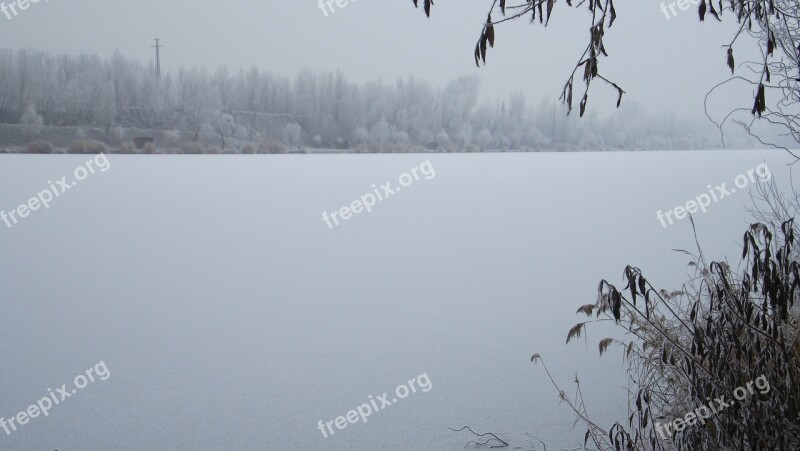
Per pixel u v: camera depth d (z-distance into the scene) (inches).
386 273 264.8
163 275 260.7
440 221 430.3
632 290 77.7
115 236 364.8
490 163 1229.1
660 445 94.0
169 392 135.3
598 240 344.2
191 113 2202.3
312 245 337.1
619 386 134.7
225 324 188.1
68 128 2011.6
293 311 202.8
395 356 157.9
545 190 661.3
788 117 76.2
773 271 73.5
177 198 576.7
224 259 296.8
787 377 78.1
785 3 73.5
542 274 260.5
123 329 182.9
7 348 165.9
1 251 316.5
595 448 106.3
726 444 84.2
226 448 110.0
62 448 110.1
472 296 222.8
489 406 126.3
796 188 382.6
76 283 245.6
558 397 129.5
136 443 112.0
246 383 140.3
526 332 177.9
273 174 886.4
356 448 109.5
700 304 93.0
